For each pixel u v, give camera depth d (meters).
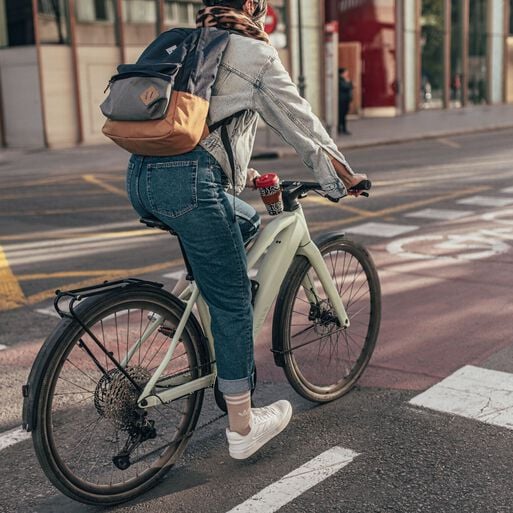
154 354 3.00
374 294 3.90
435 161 14.63
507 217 8.54
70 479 2.83
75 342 2.78
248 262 3.16
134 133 2.63
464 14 32.59
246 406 3.06
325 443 3.36
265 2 2.90
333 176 2.91
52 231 8.60
